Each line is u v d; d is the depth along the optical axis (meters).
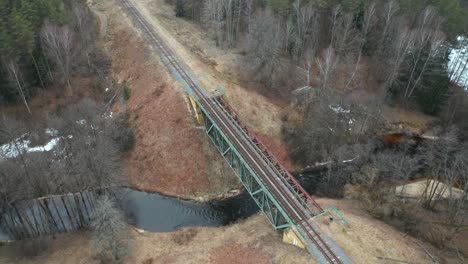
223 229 61.38
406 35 79.81
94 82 83.06
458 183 67.31
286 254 51.50
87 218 61.81
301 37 86.44
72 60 82.00
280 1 82.44
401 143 78.06
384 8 87.50
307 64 84.94
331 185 68.81
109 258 55.12
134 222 63.06
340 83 85.88
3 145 68.31
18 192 60.25
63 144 68.81
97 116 74.00
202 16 96.06
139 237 59.84
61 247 57.62
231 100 77.06
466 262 54.25
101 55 88.31
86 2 97.00
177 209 66.00
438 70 79.56
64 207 64.19
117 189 67.38
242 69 85.12
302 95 79.31
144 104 77.88
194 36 93.25
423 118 83.50
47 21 75.38
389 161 66.44
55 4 79.88
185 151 71.44
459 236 58.97
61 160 66.12
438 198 63.19
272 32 81.19
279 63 84.62
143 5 102.00
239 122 68.81
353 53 88.00
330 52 76.44
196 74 79.69
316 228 52.50
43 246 57.25
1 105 74.62
